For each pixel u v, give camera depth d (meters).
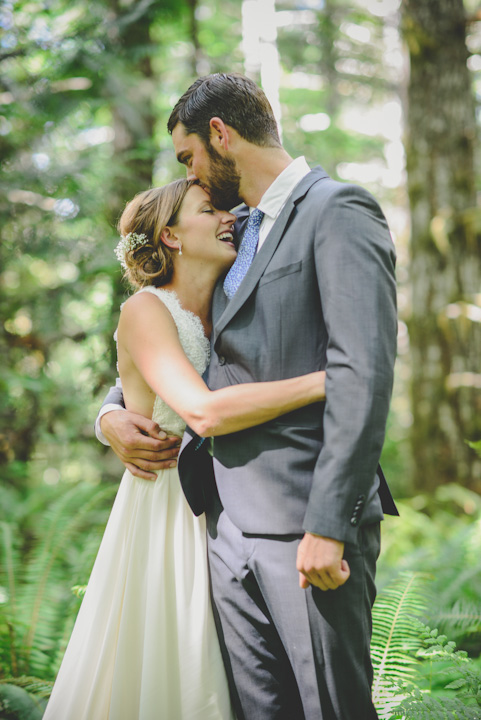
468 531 3.21
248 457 1.58
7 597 2.61
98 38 4.28
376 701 1.99
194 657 1.69
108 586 1.84
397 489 5.75
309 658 1.50
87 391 4.60
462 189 4.43
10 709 2.08
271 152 1.72
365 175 8.84
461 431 4.32
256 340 1.58
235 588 1.64
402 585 2.35
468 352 4.34
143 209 1.83
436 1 4.41
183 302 1.85
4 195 4.32
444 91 4.45
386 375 1.41
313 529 1.40
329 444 1.41
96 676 1.78
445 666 2.31
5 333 4.62
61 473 5.50
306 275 1.55
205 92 1.73
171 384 1.63
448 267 4.39
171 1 4.25
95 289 5.01
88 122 4.94
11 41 4.44
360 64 9.45
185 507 1.80
